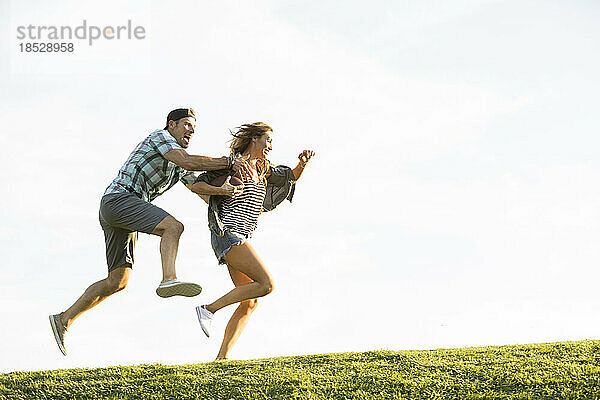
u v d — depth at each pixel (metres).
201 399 6.34
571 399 6.22
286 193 7.70
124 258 7.21
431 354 7.66
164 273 6.66
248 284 7.13
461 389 6.48
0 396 6.43
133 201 6.88
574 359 7.25
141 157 6.98
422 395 6.36
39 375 6.97
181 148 7.02
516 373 6.78
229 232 7.14
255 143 7.41
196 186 7.08
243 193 7.21
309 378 6.71
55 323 7.20
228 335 7.47
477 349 7.94
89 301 7.25
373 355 7.64
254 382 6.62
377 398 6.32
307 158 7.77
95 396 6.43
